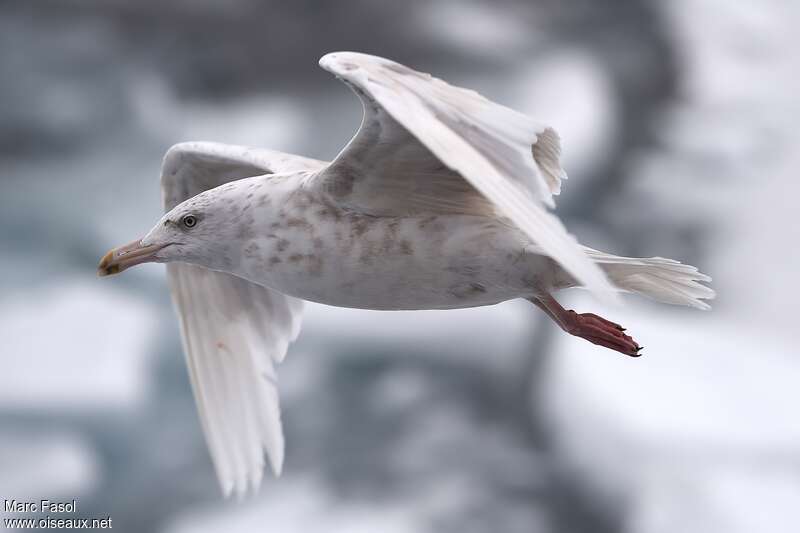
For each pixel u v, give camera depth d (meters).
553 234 3.74
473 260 5.07
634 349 5.20
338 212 5.22
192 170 6.46
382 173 5.01
